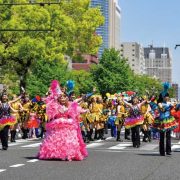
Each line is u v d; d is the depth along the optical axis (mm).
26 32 53750
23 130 27734
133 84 97500
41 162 14570
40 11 54125
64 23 56312
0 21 54344
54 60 55750
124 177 11578
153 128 17469
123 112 26156
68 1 61250
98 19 62031
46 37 54281
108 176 11719
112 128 30297
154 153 18391
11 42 54812
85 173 12211
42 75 83375
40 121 27953
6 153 17719
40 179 11039
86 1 61688
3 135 19266
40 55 53594
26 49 52750
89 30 61406
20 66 56875
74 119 15352
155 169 13258
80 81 106750
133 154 17875
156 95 20984
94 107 26359
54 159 15312
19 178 11180
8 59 55406
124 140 26938
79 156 15266
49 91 15641
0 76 64562
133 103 21547
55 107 15266
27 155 16875
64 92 16547
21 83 57188
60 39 56938
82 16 61469
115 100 30984
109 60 95938
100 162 14891
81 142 15672
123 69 95875
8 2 54500
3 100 19359
